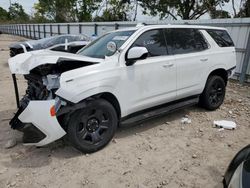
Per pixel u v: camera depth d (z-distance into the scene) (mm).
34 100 3412
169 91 4559
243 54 8719
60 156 3670
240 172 2314
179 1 29891
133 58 3752
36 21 60781
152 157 3664
